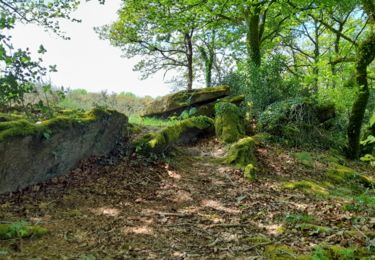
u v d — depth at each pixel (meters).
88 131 7.61
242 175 9.13
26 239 4.84
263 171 9.80
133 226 5.78
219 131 11.73
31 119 7.11
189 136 11.52
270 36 19.98
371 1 12.64
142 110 16.84
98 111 8.06
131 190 7.32
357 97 12.91
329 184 9.55
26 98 9.62
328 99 14.41
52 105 9.02
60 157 6.93
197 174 9.01
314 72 16.95
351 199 8.20
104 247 4.97
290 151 11.77
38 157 6.39
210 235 5.71
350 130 13.09
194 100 14.78
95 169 7.75
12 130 5.83
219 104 12.37
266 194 8.15
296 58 23.84
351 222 6.39
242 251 5.20
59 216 5.73
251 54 16.28
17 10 7.52
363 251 5.14
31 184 6.39
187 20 16.06
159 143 9.30
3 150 5.63
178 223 6.11
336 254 5.03
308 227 6.05
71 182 6.98
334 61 15.30
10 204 5.69
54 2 7.75
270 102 14.34
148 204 6.84
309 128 12.99
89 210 6.15
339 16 20.34
